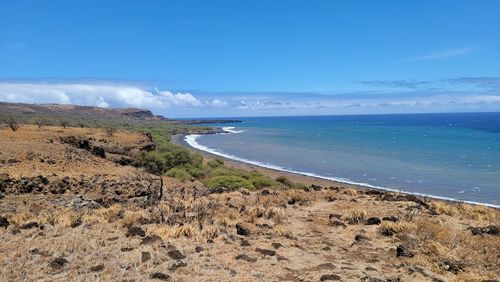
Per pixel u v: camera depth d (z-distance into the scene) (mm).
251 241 10875
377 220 13250
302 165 60625
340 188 21609
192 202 16469
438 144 93812
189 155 50312
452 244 10680
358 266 9141
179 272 8258
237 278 8055
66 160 23875
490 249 10281
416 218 13547
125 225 11906
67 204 16406
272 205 16188
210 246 10156
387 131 155625
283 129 188250
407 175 49719
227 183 34281
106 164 26312
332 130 170375
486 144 91688
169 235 10906
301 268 8898
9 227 11555
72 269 8258
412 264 9289
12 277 7746
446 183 43688
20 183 17641
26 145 25109
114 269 8312
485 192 38438
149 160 40281
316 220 13945
